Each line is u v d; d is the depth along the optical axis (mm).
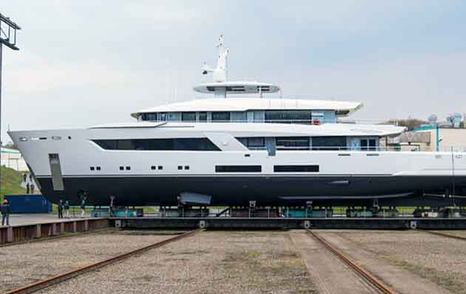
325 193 34844
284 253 20781
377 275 15188
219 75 39219
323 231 33125
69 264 17281
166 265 17188
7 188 74750
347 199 35562
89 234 30359
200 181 34125
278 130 34312
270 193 34875
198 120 35781
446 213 35500
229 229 35125
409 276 15062
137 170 34094
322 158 33938
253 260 18594
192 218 34219
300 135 34375
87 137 34469
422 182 34375
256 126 34375
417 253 21141
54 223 29000
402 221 34312
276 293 12320
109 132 34375
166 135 34219
